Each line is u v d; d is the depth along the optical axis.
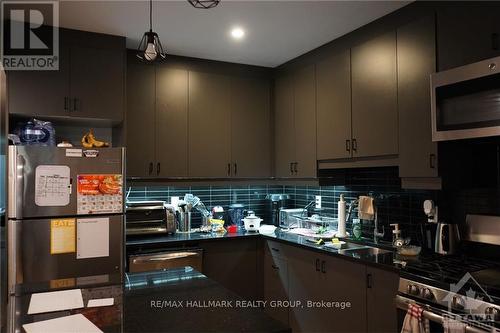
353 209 3.21
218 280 3.25
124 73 2.92
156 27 2.73
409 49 2.37
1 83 1.62
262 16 2.55
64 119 2.84
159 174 3.25
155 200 3.54
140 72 3.20
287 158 3.56
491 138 2.00
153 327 1.28
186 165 3.36
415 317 1.89
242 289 3.35
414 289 1.96
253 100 3.69
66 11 2.45
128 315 1.38
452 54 2.11
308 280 2.87
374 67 2.63
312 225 3.42
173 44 3.07
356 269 2.44
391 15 2.50
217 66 3.53
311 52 3.25
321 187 3.66
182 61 3.37
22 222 2.38
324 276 2.71
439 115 2.06
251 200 4.02
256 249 3.43
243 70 3.65
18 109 2.59
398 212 2.86
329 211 3.55
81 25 2.69
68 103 2.73
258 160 3.70
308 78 3.29
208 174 3.46
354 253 2.56
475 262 2.21
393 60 2.48
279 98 3.70
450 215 2.47
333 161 3.04
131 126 3.14
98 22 2.63
